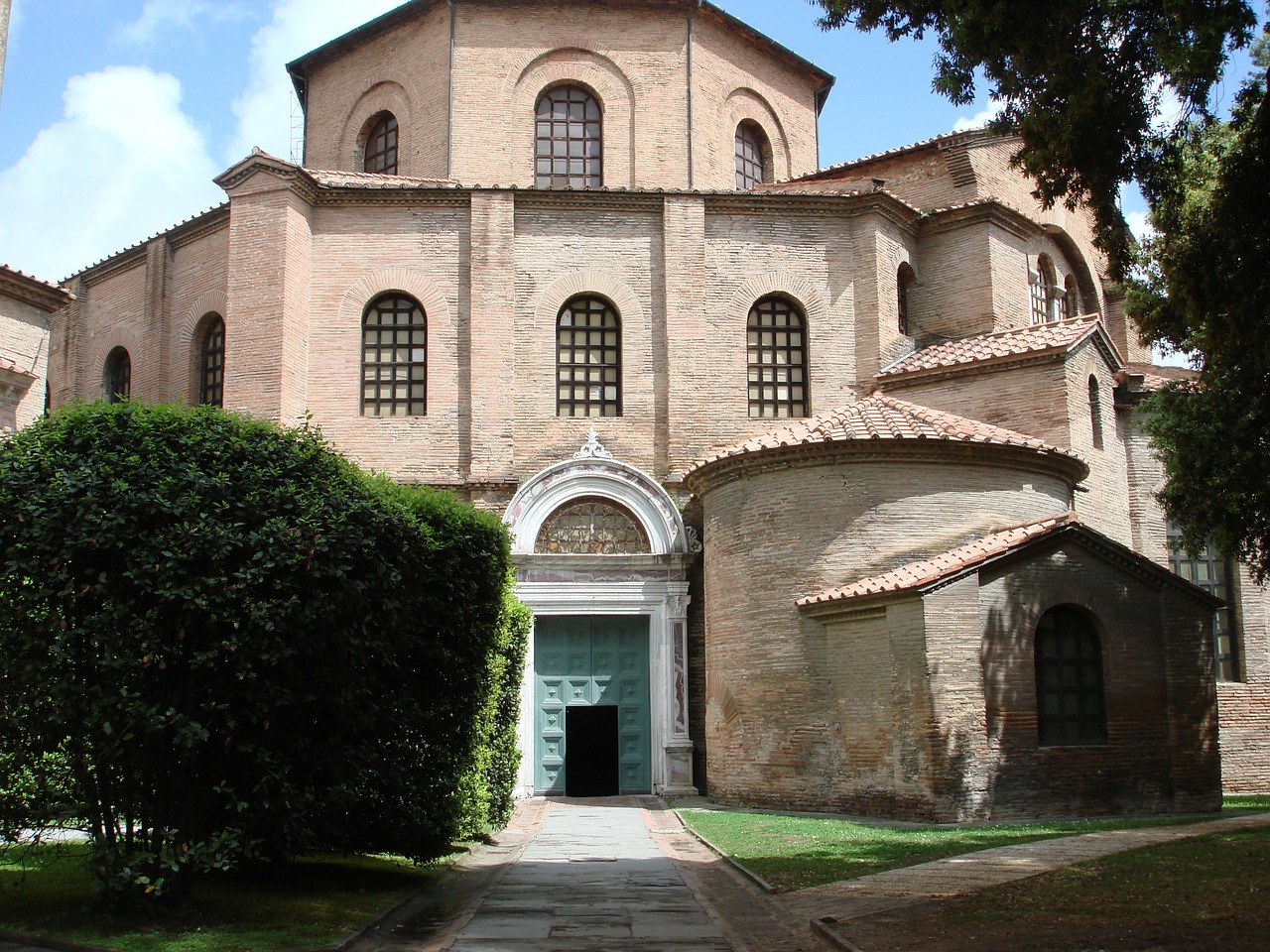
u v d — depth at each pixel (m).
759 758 24.48
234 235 29.45
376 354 30.09
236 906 13.23
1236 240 15.07
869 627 22.56
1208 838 17.25
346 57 35.75
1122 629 22.66
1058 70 14.51
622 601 28.56
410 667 16.67
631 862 18.30
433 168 33.31
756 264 30.89
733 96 35.31
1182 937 11.09
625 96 33.62
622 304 30.50
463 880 16.80
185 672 12.66
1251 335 15.57
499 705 21.78
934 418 25.47
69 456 12.74
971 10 14.66
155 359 31.80
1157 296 22.27
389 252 30.28
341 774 13.72
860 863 16.34
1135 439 31.47
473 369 29.64
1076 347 27.94
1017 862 15.77
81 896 13.30
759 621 24.81
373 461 29.44
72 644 12.28
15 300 24.08
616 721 30.58
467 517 18.14
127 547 12.41
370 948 12.03
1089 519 28.27
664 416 30.09
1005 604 21.80
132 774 12.44
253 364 28.77
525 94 33.41
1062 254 35.75
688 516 29.19
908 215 32.06
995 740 21.23
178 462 13.09
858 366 30.70
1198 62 13.21
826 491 24.42
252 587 12.82
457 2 33.41
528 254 30.50
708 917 13.58
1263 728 30.48
